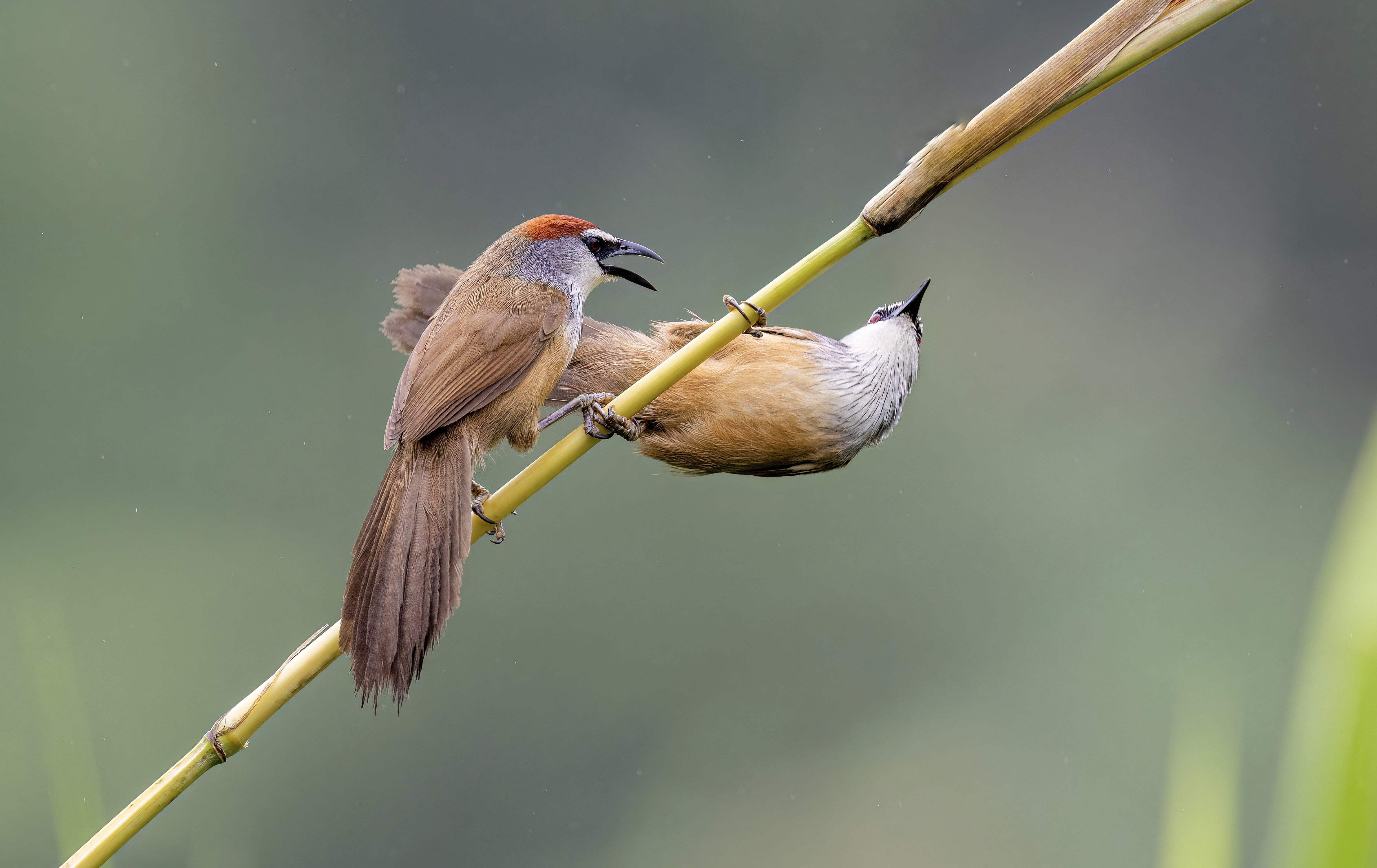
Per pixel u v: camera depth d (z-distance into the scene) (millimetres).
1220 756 1926
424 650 3994
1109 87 3453
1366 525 1473
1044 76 3518
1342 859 1461
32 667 3105
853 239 3859
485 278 5086
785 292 3910
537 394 4883
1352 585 1472
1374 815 1451
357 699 12648
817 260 3955
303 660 3828
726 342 4023
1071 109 3504
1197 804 1916
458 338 4746
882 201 3736
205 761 3695
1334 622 1482
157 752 12336
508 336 4789
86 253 14953
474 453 4633
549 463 4320
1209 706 1951
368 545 4160
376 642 3922
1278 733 12875
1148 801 12516
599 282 5391
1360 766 1462
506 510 4309
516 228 5305
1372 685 1455
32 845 11688
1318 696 1491
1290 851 1498
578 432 4305
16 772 11812
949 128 3674
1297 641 13375
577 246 5270
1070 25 16188
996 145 3627
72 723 3121
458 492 4309
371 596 4012
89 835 3084
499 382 4719
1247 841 12398
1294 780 1505
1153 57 3412
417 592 4047
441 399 4535
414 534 4160
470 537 4223
